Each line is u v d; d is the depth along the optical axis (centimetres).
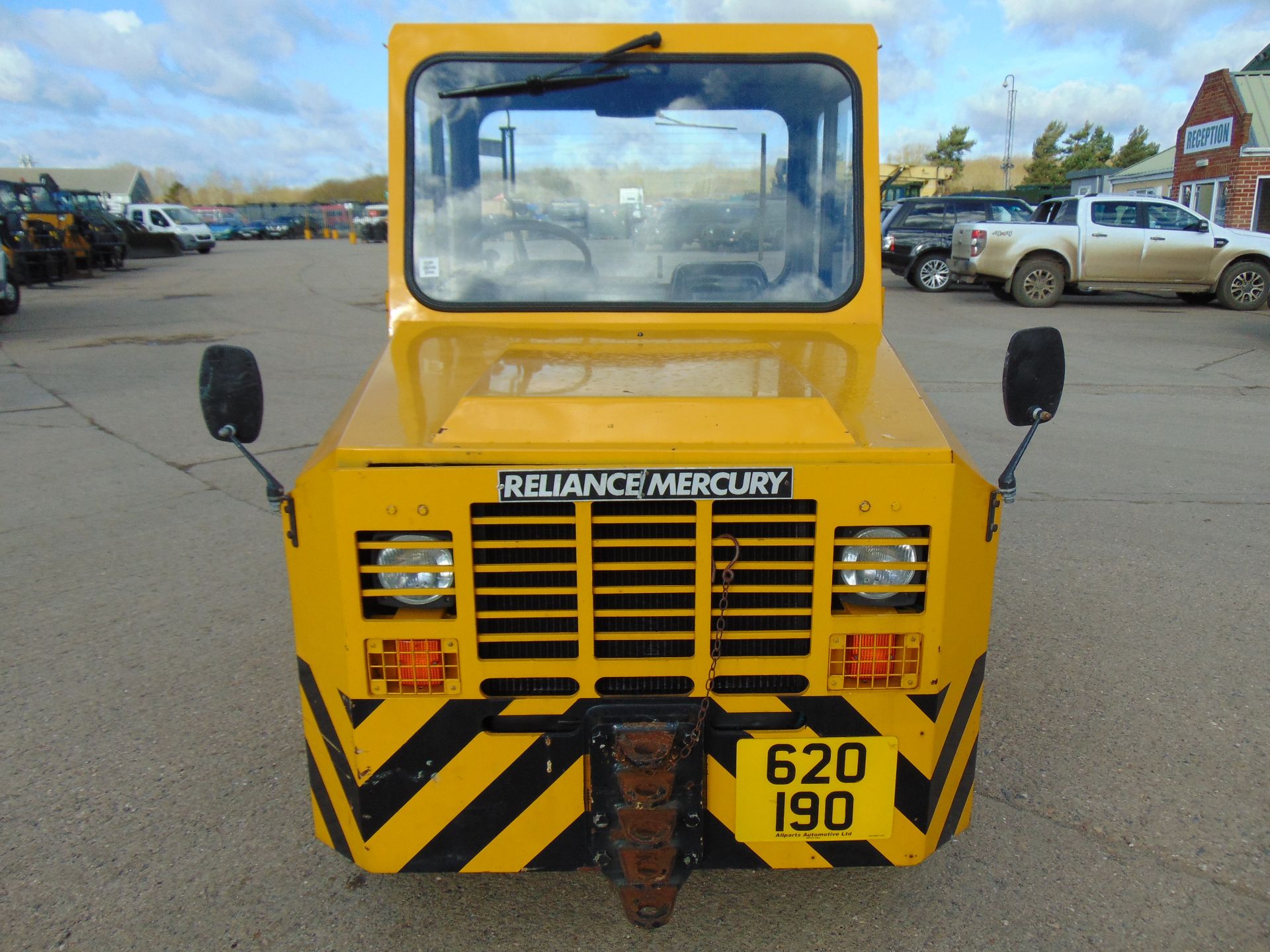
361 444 212
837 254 310
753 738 222
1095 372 1041
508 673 218
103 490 642
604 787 222
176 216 3425
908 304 1612
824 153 310
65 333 1330
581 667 219
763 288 309
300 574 227
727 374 248
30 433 784
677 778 222
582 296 307
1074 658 415
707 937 260
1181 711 374
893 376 253
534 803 226
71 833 305
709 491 208
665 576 217
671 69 308
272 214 5456
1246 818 310
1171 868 287
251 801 321
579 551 211
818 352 275
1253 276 1529
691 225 308
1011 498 236
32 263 2000
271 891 279
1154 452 729
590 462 208
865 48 310
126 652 423
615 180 307
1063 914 269
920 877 283
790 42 308
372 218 4016
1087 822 309
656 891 224
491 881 282
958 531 217
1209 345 1202
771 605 218
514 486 207
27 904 274
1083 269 1545
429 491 207
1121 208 1546
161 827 308
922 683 221
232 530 569
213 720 370
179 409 866
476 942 259
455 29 308
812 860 232
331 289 1927
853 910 270
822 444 212
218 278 2230
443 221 309
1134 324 1377
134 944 259
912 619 218
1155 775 333
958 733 236
